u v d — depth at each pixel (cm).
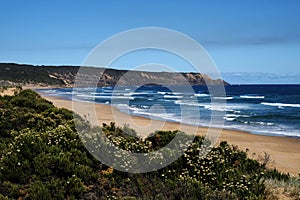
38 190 691
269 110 4725
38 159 794
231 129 2723
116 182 783
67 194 710
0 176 744
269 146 1930
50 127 1092
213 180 856
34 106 1577
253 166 1000
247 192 789
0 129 1112
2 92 3800
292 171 1279
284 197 805
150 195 734
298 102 6494
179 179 801
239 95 9112
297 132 2623
